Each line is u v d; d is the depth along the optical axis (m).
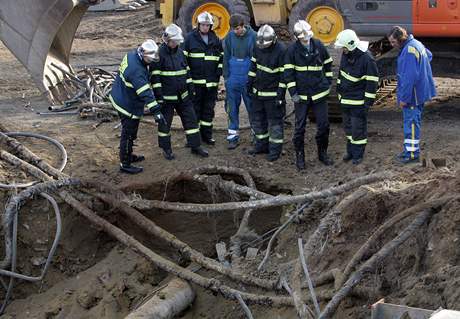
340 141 10.73
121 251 9.20
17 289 9.07
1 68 17.02
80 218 9.30
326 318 6.48
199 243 9.97
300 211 8.60
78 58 18.47
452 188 7.27
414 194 7.69
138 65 9.20
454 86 14.30
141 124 11.84
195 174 9.63
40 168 9.74
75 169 10.05
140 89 9.20
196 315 8.22
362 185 8.30
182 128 11.45
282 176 9.66
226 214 10.07
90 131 11.54
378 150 10.10
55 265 9.17
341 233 7.97
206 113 10.59
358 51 9.20
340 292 6.61
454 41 11.20
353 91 9.37
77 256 9.24
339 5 11.20
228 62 10.28
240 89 10.37
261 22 14.02
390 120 11.79
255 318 7.69
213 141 10.79
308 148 10.53
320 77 9.41
